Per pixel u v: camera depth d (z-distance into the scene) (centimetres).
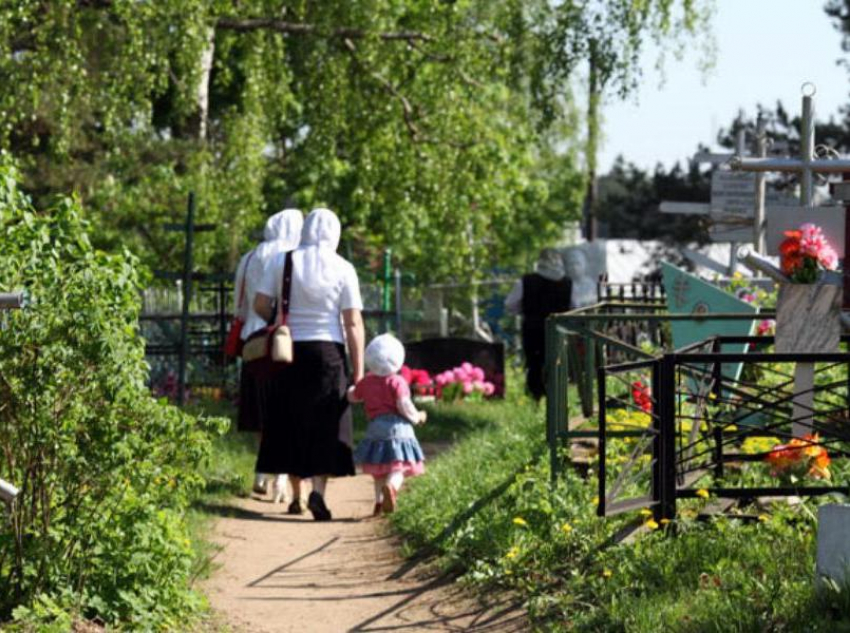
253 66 6894
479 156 7575
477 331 9794
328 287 3441
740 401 2831
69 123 6266
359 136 7381
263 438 3459
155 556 2241
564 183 12181
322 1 6931
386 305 7569
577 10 7050
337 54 7012
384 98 7225
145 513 2214
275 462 3425
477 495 3141
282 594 2577
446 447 4894
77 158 7431
